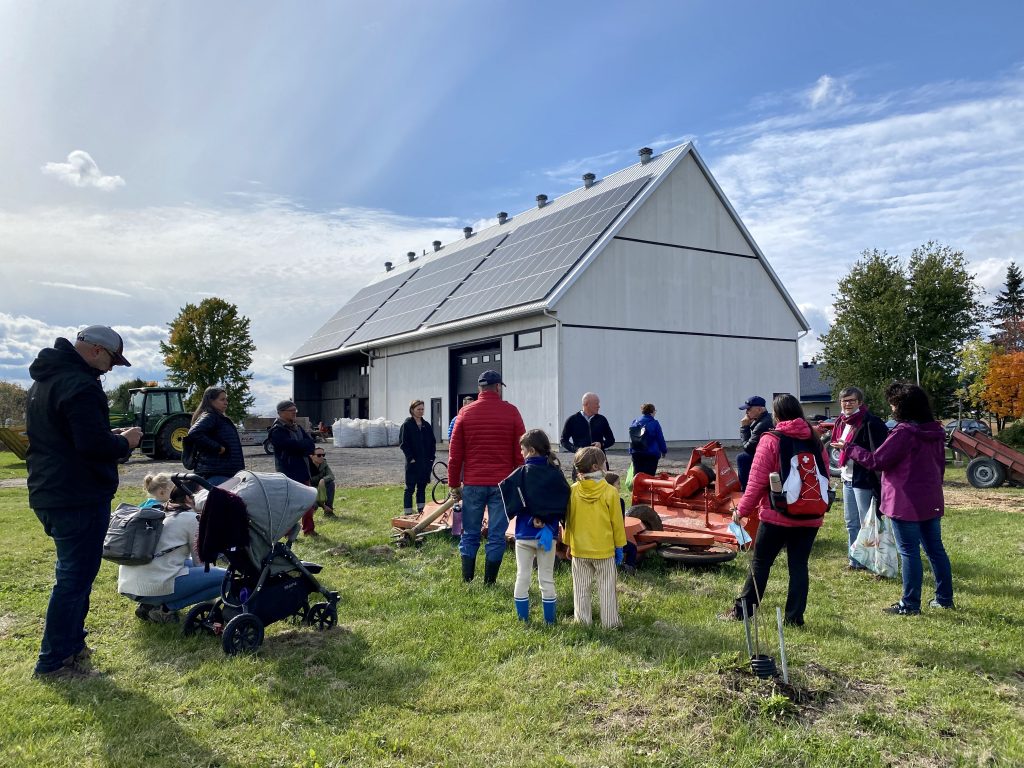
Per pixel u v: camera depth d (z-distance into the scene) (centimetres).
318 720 380
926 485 558
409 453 1012
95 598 617
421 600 603
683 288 2628
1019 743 344
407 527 889
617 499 535
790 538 532
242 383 3559
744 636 500
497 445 666
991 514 1040
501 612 573
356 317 4091
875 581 670
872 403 3083
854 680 420
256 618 489
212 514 473
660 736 355
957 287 3200
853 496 727
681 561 730
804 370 5906
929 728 363
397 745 351
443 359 2908
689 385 2617
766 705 374
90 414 438
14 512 1196
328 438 3994
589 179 3166
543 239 2816
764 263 2838
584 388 2367
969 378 2809
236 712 390
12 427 2272
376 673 444
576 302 2366
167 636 516
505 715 384
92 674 449
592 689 410
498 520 659
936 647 479
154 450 2302
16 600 621
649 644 485
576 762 335
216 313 3525
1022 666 448
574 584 542
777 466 521
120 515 534
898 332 3145
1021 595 607
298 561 522
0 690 421
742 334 2773
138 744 355
